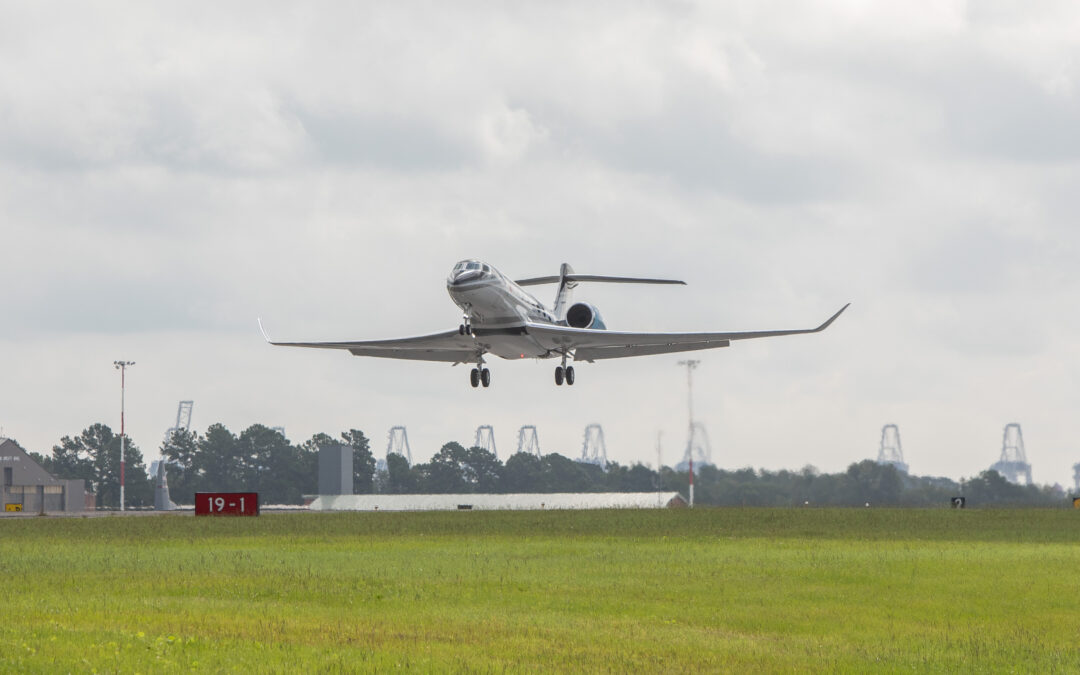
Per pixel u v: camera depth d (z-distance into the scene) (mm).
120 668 39062
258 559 86500
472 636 48562
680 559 86500
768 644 49031
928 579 72438
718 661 44562
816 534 117625
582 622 53594
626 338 104500
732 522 138000
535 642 47500
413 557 88250
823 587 68125
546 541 107750
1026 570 78188
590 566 80000
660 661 44156
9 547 101438
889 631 53000
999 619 56781
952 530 124000
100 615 52219
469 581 70125
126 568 78688
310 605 58312
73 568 78688
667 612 57750
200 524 140875
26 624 48625
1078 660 46094
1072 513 157625
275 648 43938
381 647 45031
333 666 40531
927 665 44688
